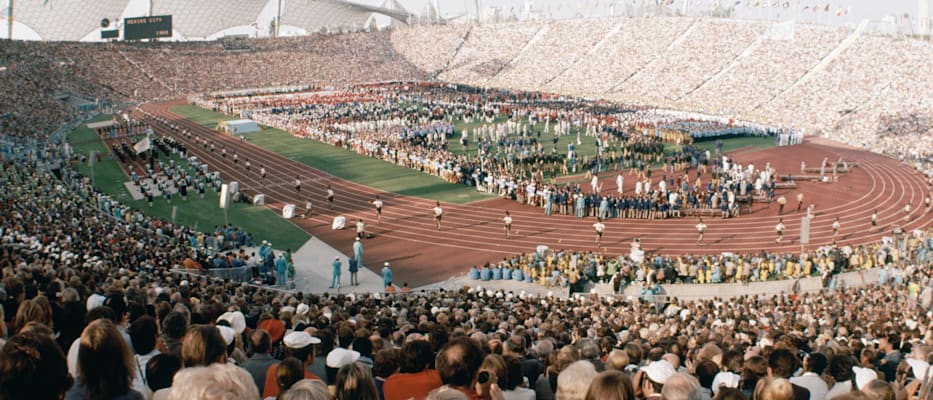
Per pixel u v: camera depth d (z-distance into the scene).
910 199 62.22
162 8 175.88
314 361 11.29
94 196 52.00
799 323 22.09
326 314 18.09
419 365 8.95
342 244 48.59
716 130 89.50
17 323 10.46
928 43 104.12
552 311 26.25
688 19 138.50
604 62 141.50
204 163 73.94
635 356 12.63
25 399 5.88
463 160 67.81
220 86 145.75
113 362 7.00
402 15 199.25
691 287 39.03
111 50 142.62
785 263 41.66
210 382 5.59
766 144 88.19
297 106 113.06
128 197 59.22
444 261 45.38
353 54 168.50
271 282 38.31
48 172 61.47
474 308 24.59
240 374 5.81
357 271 41.78
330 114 102.25
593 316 25.31
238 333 13.32
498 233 51.41
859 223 54.81
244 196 59.28
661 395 6.84
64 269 21.52
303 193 62.56
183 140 87.56
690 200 56.84
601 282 39.84
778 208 58.66
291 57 162.88
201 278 29.72
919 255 43.91
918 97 95.62
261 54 161.00
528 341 16.36
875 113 96.44
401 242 49.25
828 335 18.59
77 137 90.12
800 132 91.06
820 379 9.93
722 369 11.63
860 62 107.75
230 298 22.34
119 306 12.57
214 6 182.88
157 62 145.12
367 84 151.00
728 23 131.88
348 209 57.53
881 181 69.06
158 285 23.34
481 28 170.12
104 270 25.14
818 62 112.38
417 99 124.38
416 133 85.31
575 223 54.12
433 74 162.62
